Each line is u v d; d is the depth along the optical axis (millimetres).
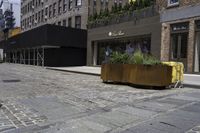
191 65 19766
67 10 41250
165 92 11070
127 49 27828
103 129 5914
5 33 69438
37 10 54250
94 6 38406
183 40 20609
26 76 19375
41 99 9453
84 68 29297
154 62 12297
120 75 13828
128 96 9977
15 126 6234
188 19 20031
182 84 13094
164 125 6059
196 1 19406
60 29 34938
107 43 31391
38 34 36344
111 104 8492
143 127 5949
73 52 37031
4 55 58969
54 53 37469
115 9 29734
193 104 8250
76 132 5734
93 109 7832
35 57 42031
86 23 37656
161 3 22531
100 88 12344
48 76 19547
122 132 5668
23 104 8609
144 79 12344
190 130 5684
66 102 8891
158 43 22828
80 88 12344
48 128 6043
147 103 8492
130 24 26453
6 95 10305
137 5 26125
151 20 23703
